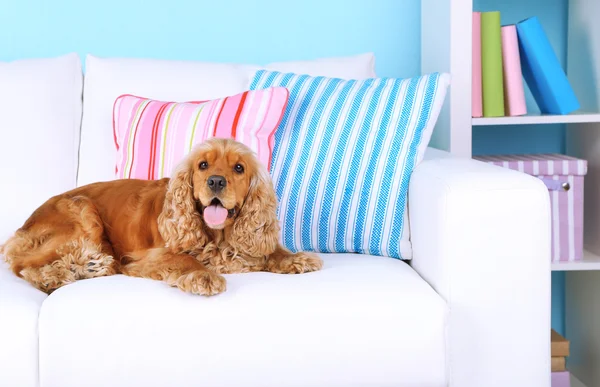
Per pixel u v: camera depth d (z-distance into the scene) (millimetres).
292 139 1883
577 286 2588
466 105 2230
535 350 1484
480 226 1457
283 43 2592
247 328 1399
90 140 2072
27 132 2047
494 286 1468
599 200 2393
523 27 2277
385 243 1755
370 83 1904
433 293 1456
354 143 1815
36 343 1391
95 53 2547
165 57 2568
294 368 1409
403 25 2609
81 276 1598
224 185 1504
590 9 2408
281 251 1652
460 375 1477
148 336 1394
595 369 2447
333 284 1469
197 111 1859
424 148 1794
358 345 1409
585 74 2471
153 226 1628
